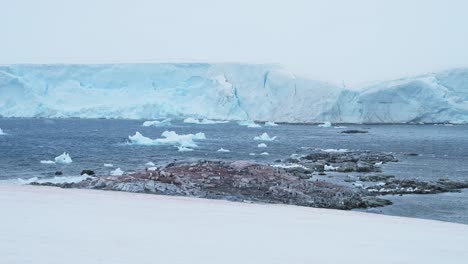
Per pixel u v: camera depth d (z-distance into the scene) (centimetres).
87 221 1050
